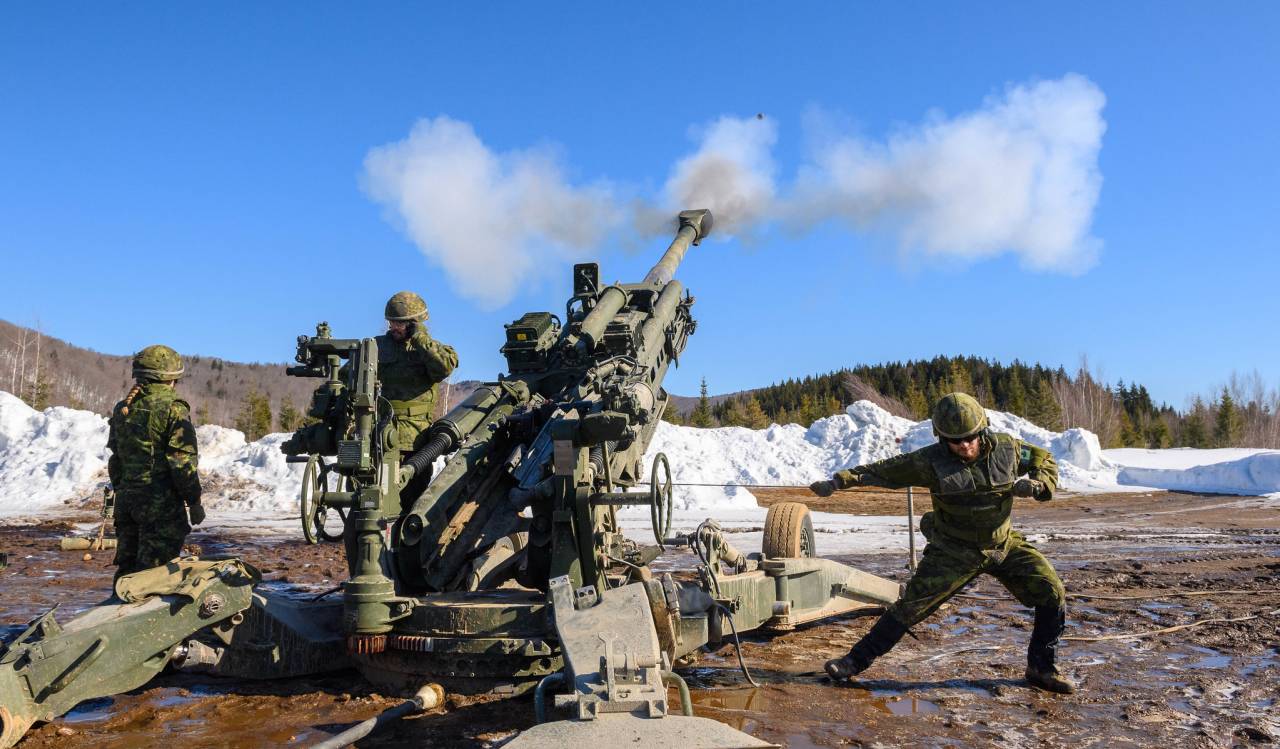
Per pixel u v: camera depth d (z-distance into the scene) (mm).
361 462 5250
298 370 5730
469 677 5223
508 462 6547
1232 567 11922
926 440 31125
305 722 4980
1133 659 6582
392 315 6500
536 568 5855
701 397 68125
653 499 5402
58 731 4781
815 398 85062
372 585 5223
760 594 6492
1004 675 6094
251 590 5422
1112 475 31828
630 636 4211
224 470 23469
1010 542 5625
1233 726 4902
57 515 19500
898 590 8070
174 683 5887
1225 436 72375
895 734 4746
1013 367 97250
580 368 7477
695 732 3490
